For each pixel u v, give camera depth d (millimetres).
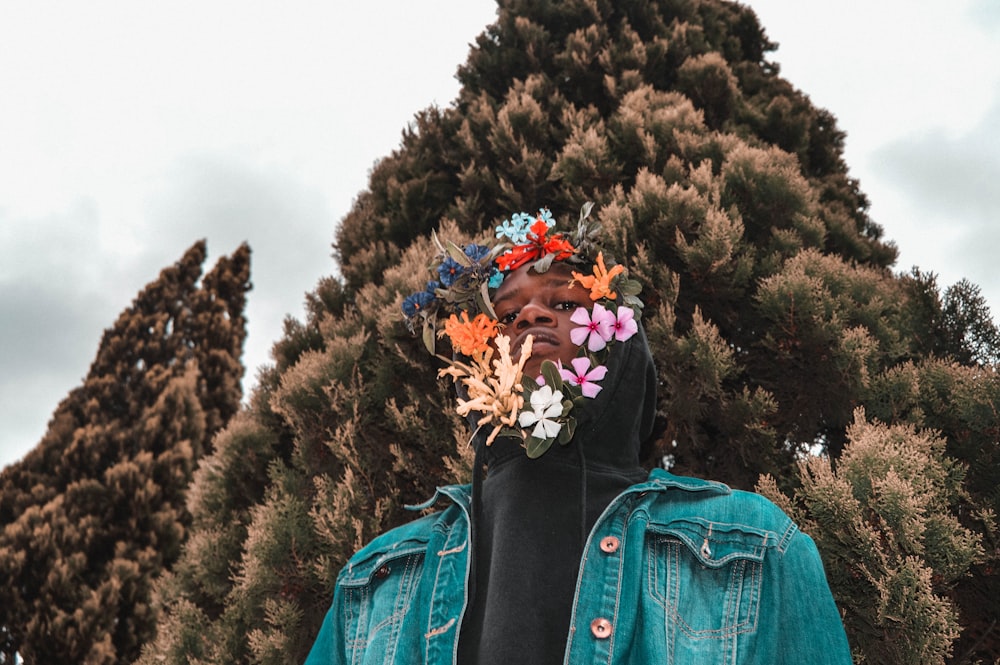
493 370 2076
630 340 2123
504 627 1710
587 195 4344
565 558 1820
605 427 2023
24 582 7074
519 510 1891
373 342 3955
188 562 3971
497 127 4777
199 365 9711
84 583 7133
